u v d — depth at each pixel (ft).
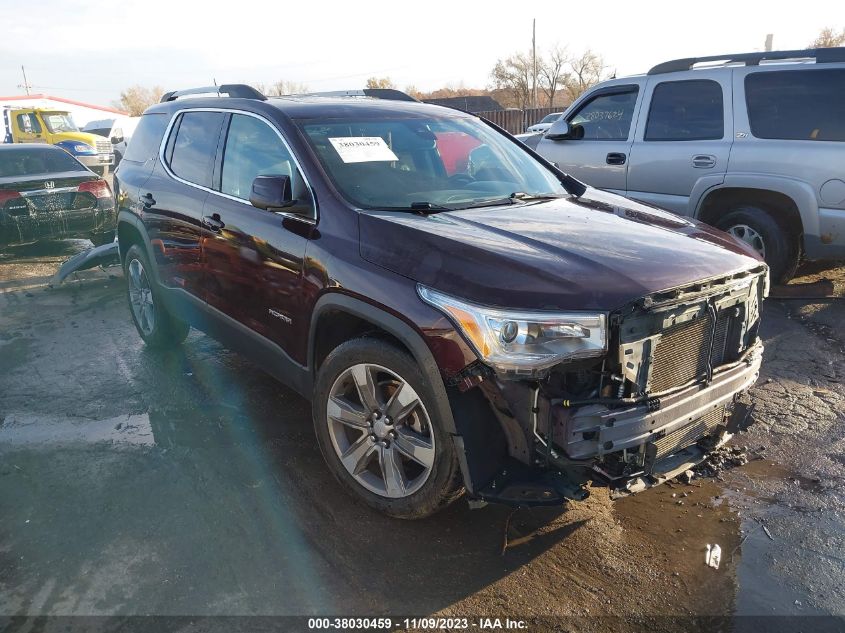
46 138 68.23
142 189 15.57
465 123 14.34
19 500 10.76
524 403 8.32
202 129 14.21
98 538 9.78
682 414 9.04
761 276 10.47
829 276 22.56
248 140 12.78
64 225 29.60
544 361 8.00
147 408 14.12
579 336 8.06
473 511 10.41
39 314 21.03
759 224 20.42
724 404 9.84
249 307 12.25
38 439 12.80
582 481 8.43
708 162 20.99
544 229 10.16
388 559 9.34
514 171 13.53
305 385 11.30
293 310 11.03
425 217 10.41
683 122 21.94
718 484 11.30
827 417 13.44
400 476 9.71
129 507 10.55
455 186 12.18
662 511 10.53
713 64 21.66
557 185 13.71
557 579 8.99
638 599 8.65
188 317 14.69
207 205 13.21
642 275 8.76
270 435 12.89
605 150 23.82
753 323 10.43
